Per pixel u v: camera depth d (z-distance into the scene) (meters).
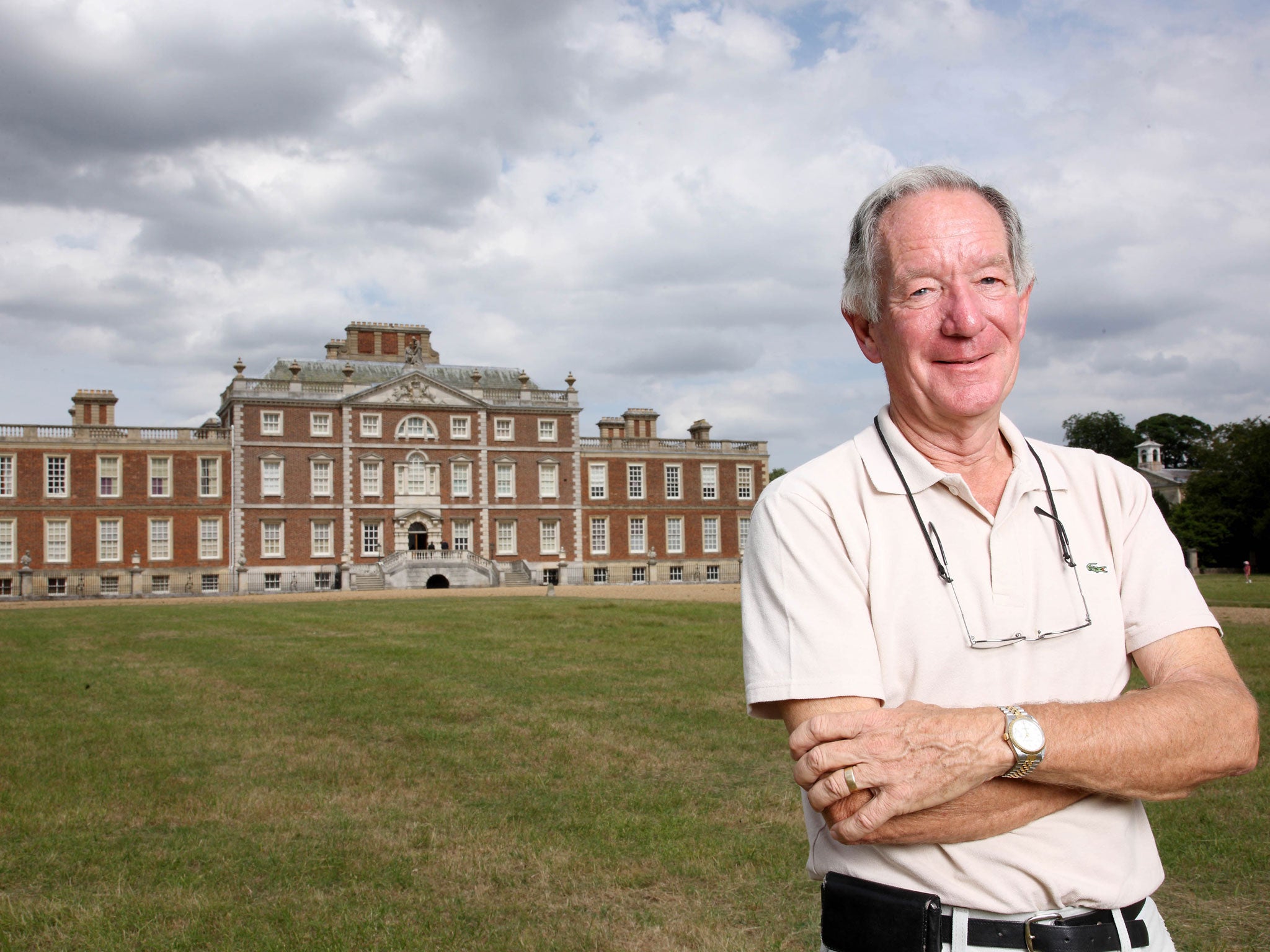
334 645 20.95
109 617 31.30
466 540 64.56
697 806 8.44
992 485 2.48
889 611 2.34
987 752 2.02
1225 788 8.30
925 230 2.42
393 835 7.84
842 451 2.55
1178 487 86.75
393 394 63.22
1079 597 2.35
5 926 6.10
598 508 69.50
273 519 60.16
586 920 6.16
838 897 2.28
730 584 57.69
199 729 11.94
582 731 11.36
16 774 9.77
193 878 6.97
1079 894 2.13
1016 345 2.49
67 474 57.38
